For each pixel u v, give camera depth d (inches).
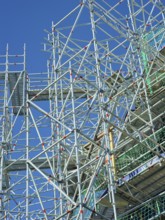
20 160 1585.9
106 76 1462.8
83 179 1457.9
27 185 1277.1
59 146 1320.1
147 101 1360.7
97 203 1338.6
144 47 1465.3
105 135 1233.4
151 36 1560.0
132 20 1507.1
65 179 1235.2
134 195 1347.2
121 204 1359.5
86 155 1470.2
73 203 1141.1
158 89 1424.7
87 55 1562.5
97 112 1571.1
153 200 1274.6
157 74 1470.2
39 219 1599.4
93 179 1198.9
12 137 1647.4
